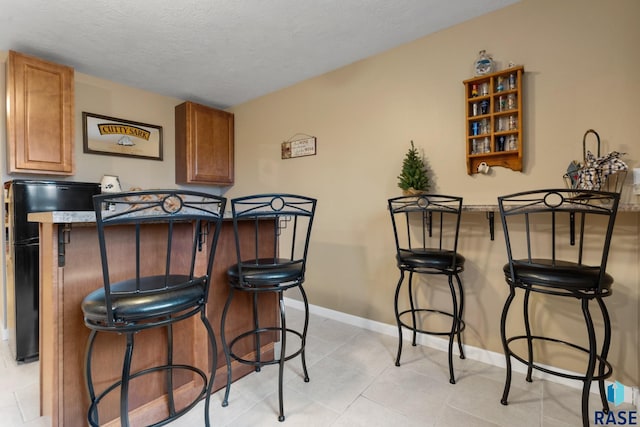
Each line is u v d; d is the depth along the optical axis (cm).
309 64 262
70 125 242
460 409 148
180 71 274
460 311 200
